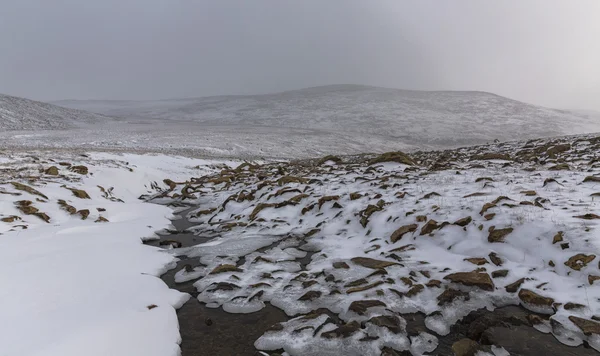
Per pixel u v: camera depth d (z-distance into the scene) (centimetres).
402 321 545
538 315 543
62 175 1661
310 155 5056
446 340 510
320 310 603
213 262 852
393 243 875
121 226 1127
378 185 1332
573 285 575
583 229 673
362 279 684
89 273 705
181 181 2389
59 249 823
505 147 2631
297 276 734
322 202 1209
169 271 829
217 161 3362
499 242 743
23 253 768
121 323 529
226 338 540
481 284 617
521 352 459
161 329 540
